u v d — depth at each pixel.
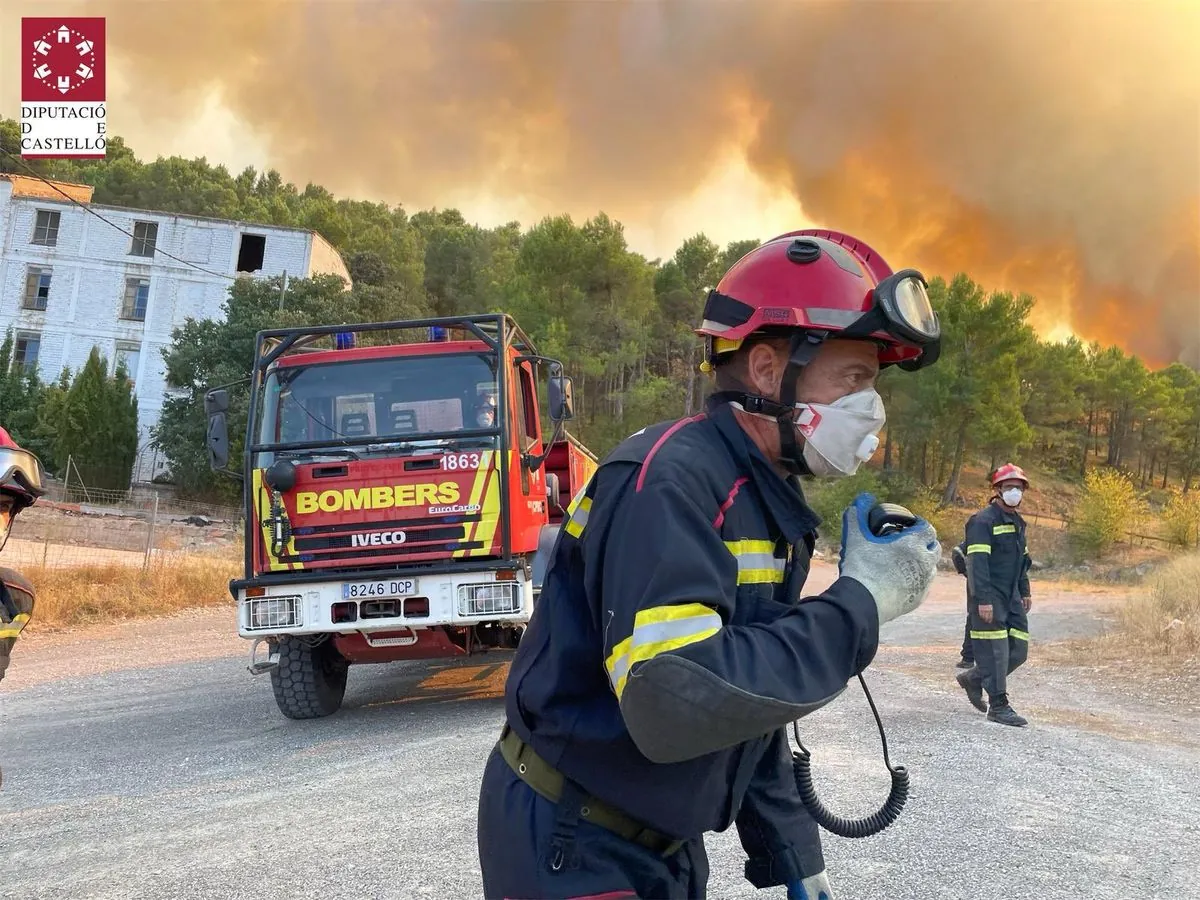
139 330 43.75
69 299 43.66
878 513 1.44
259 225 44.03
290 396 7.24
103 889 3.72
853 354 1.62
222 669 10.16
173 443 38.28
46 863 4.09
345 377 7.27
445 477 6.97
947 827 4.12
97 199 93.06
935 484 70.38
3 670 3.04
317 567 6.95
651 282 66.00
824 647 1.33
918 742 5.86
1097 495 54.56
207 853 4.09
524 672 1.59
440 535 6.93
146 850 4.19
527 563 7.30
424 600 6.86
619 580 1.37
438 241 105.00
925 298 1.69
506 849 1.57
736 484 1.50
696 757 1.46
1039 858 3.76
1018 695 8.30
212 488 38.22
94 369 38.34
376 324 7.48
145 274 43.81
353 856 3.94
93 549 23.50
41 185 46.91
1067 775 5.10
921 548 1.41
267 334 7.36
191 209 95.19
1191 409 93.25
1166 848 3.89
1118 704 7.94
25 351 43.72
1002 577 6.88
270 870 3.83
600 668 1.52
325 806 4.71
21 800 5.24
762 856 1.97
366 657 7.34
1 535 3.08
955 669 9.88
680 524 1.37
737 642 1.29
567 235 61.59
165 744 6.62
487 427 7.05
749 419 1.63
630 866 1.54
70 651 11.57
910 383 65.94
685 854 1.64
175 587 16.33
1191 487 87.94
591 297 62.41
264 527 7.01
